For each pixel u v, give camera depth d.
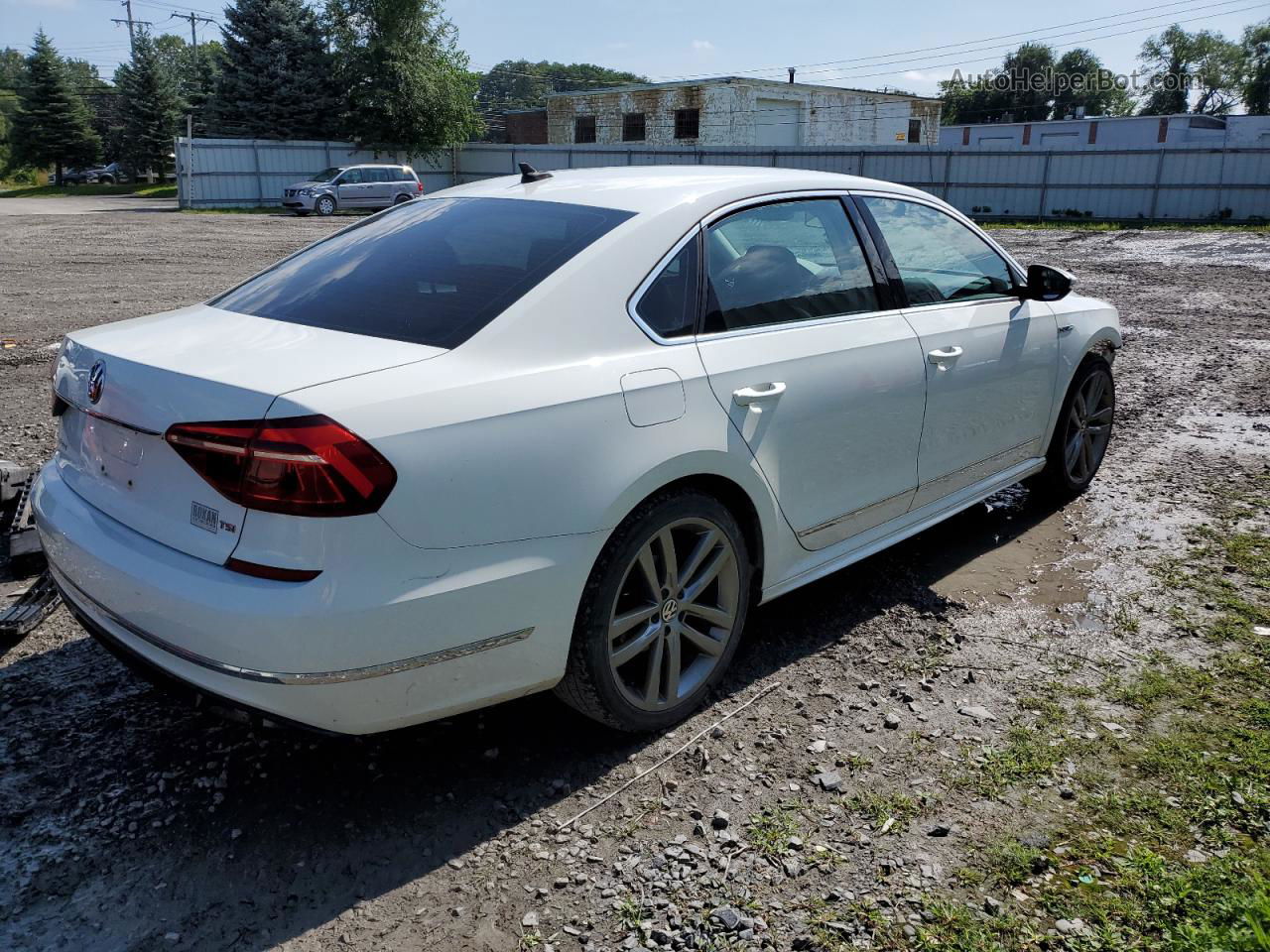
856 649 3.50
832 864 2.41
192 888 2.34
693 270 2.99
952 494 4.07
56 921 2.22
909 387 3.59
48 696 3.13
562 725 3.03
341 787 2.71
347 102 43.16
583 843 2.50
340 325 2.66
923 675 3.30
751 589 3.24
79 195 55.31
